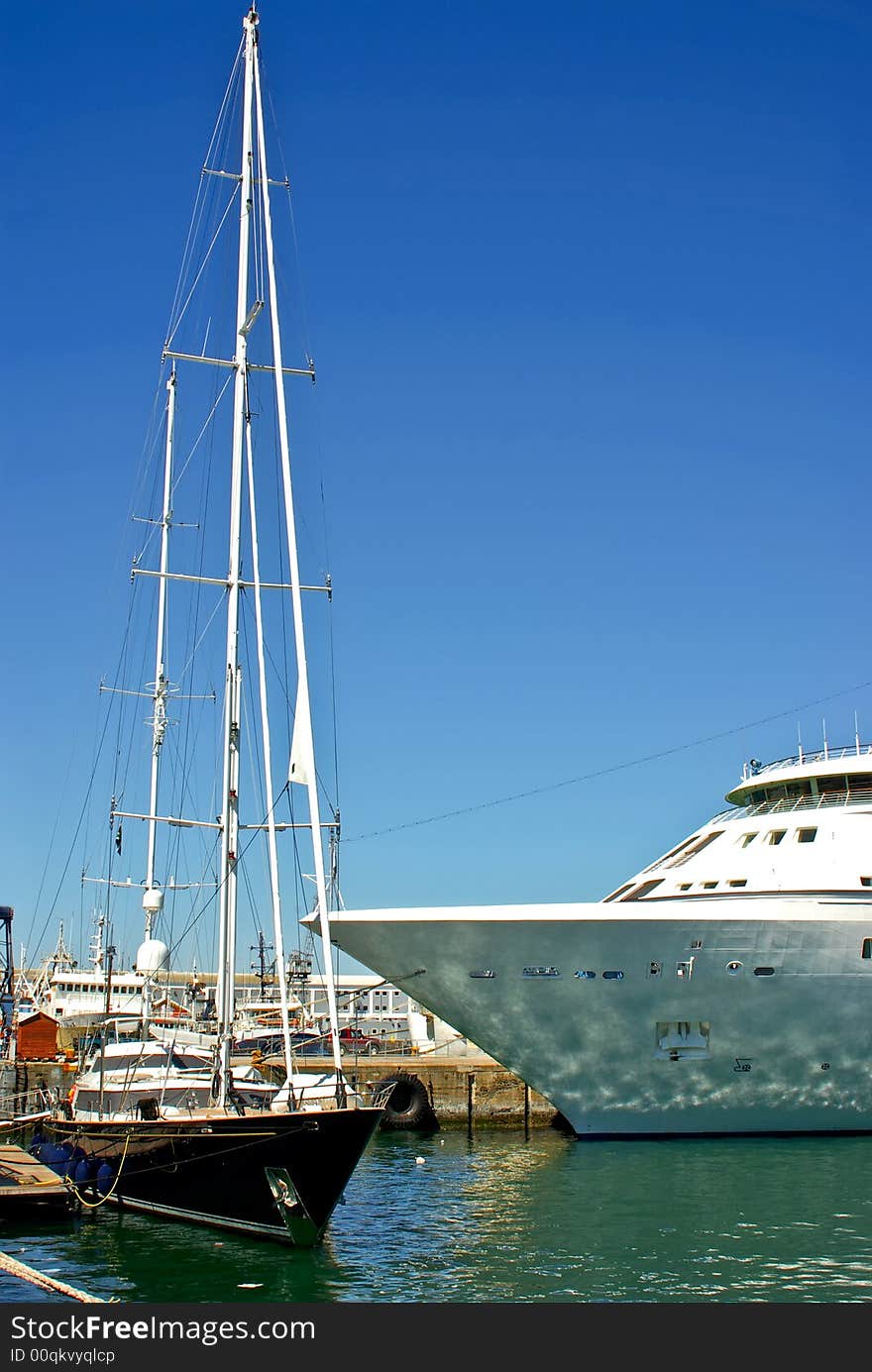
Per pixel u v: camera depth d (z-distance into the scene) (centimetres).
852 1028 3064
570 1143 3425
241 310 2556
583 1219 2259
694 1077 3059
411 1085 4109
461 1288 1836
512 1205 2414
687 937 2978
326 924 2192
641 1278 1873
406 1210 2420
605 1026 3012
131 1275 1911
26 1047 4838
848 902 3106
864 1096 3119
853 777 3456
